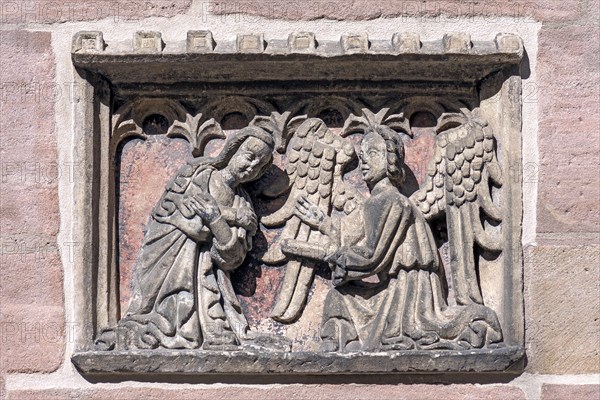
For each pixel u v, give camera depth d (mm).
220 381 11977
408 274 12109
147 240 12188
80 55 12094
